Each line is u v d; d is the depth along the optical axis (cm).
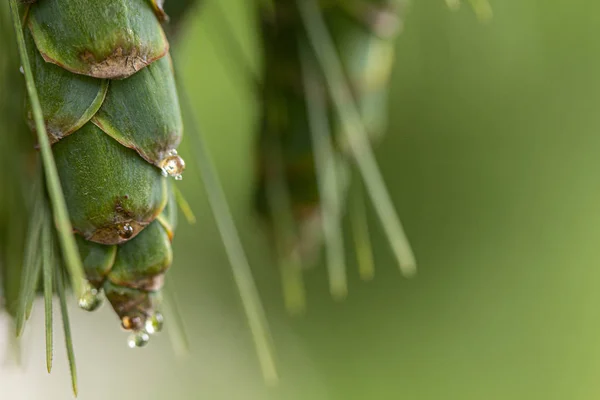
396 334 125
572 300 125
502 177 119
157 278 49
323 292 122
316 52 57
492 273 125
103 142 48
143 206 48
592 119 109
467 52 87
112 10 47
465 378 126
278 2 59
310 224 61
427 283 125
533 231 123
